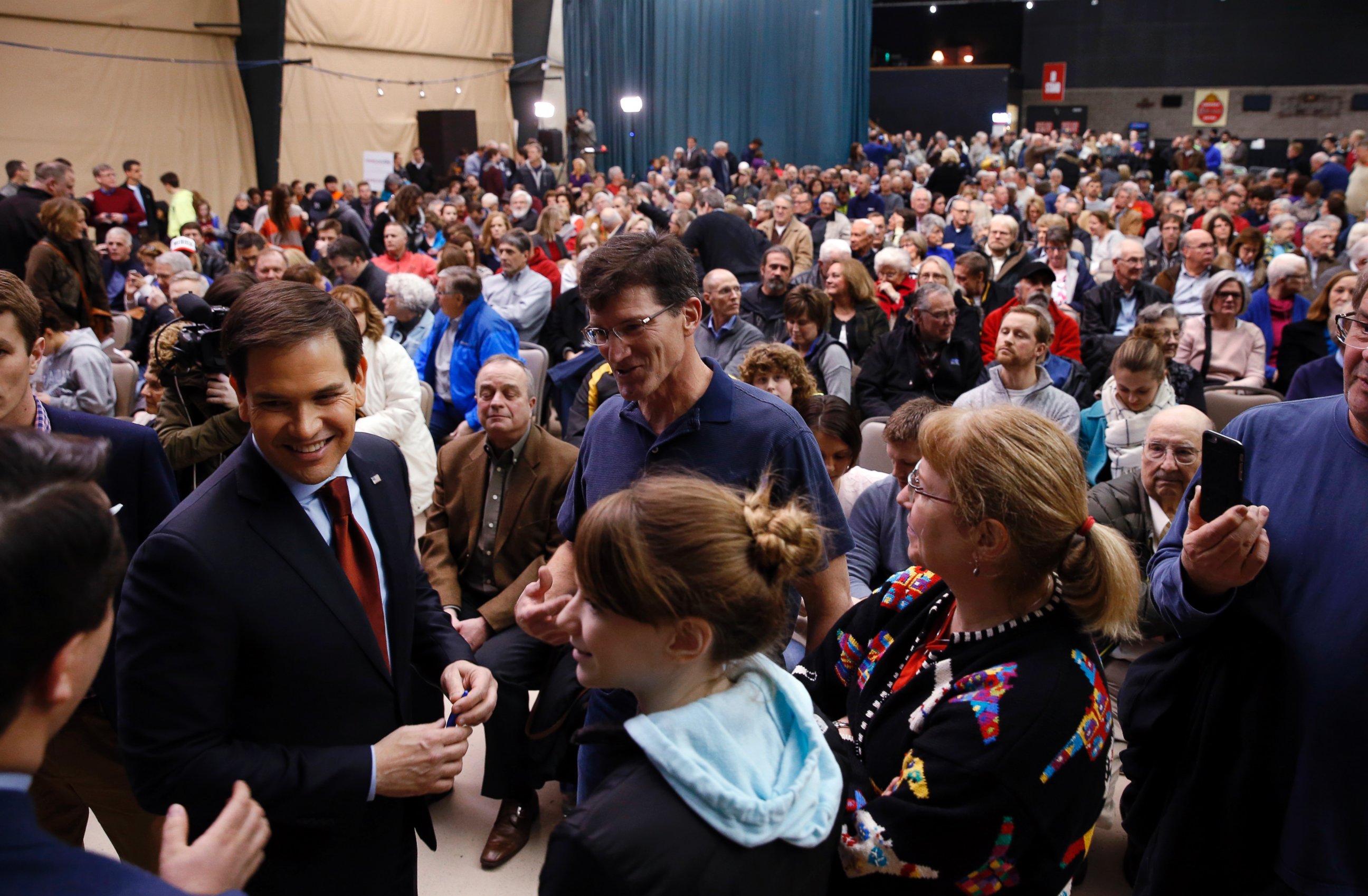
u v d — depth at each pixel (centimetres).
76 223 502
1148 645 236
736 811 86
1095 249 834
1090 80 2284
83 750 169
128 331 539
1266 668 143
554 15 1677
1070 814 107
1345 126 2112
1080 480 114
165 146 1191
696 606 91
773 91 1719
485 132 1617
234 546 126
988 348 488
